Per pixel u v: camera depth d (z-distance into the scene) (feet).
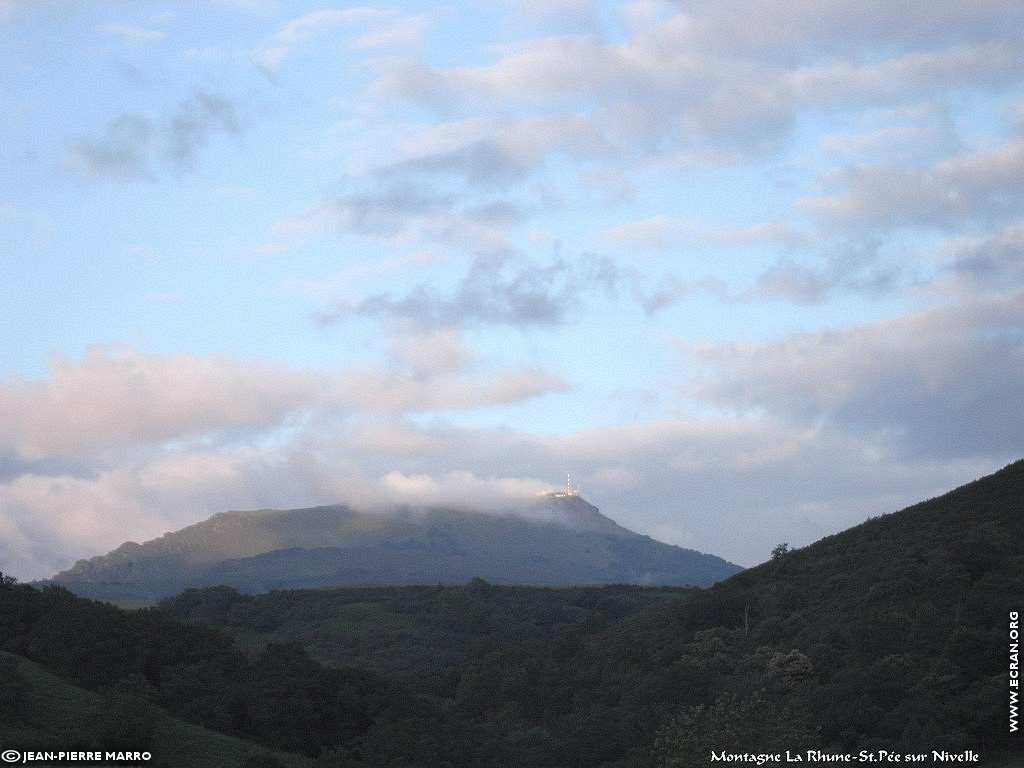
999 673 246.47
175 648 318.24
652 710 298.97
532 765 292.40
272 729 283.79
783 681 280.92
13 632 299.79
